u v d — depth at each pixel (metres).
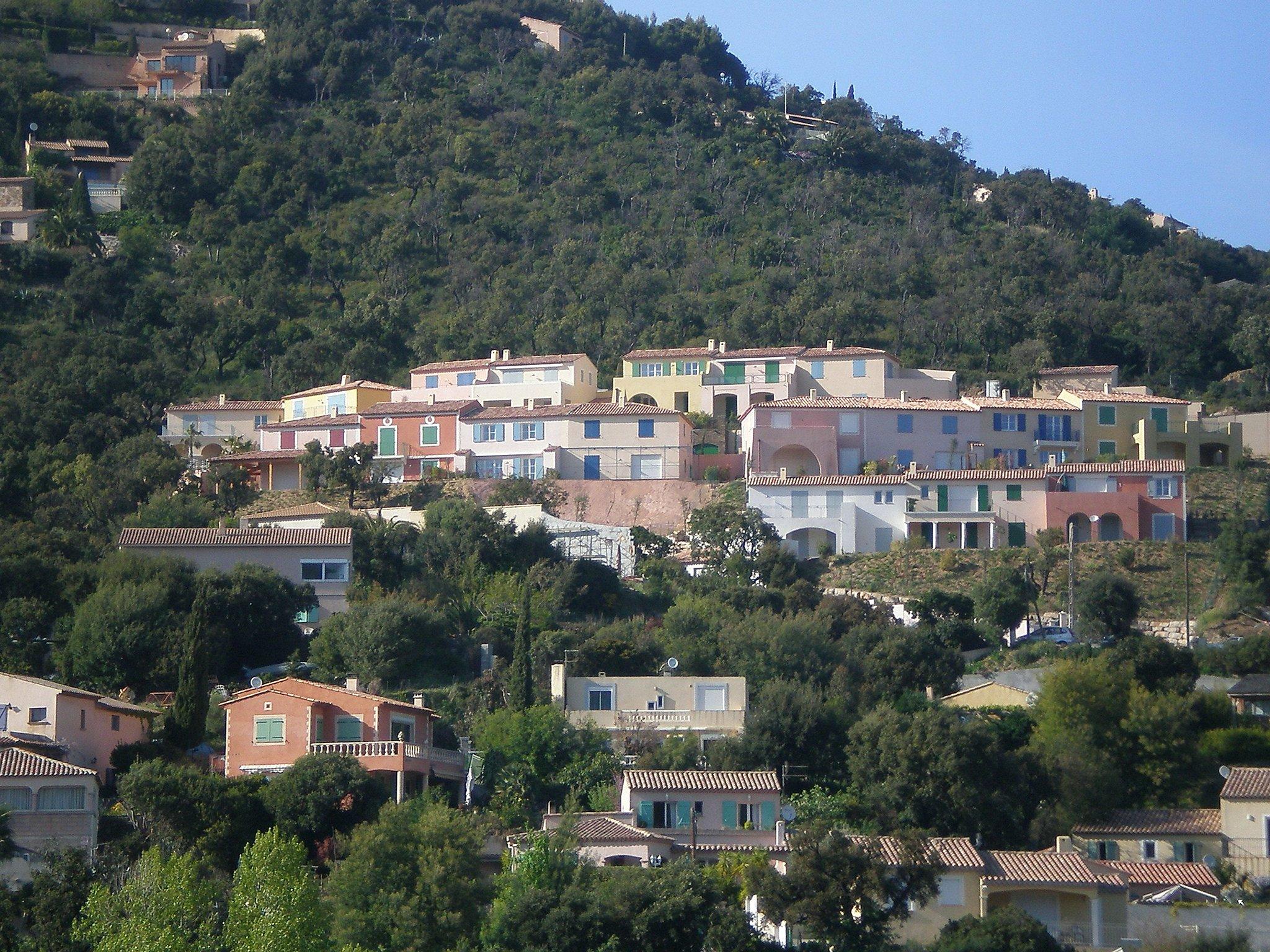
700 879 154.75
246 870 152.12
